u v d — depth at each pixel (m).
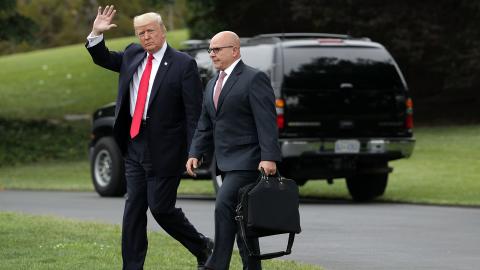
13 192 24.56
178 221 10.62
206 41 21.67
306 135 19.75
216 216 10.08
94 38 10.39
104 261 11.37
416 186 22.92
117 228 14.57
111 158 22.41
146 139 10.42
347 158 20.09
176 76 10.39
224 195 10.05
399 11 36.41
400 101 20.56
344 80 20.09
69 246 12.45
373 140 20.25
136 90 10.47
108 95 51.34
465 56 36.28
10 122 40.97
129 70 10.43
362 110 20.20
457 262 12.08
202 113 10.44
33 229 14.23
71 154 35.44
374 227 15.70
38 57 64.88
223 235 10.03
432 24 36.31
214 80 10.34
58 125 40.72
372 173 20.52
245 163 10.05
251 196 9.61
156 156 10.38
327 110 19.92
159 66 10.42
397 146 20.47
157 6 41.81
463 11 36.47
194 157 10.35
